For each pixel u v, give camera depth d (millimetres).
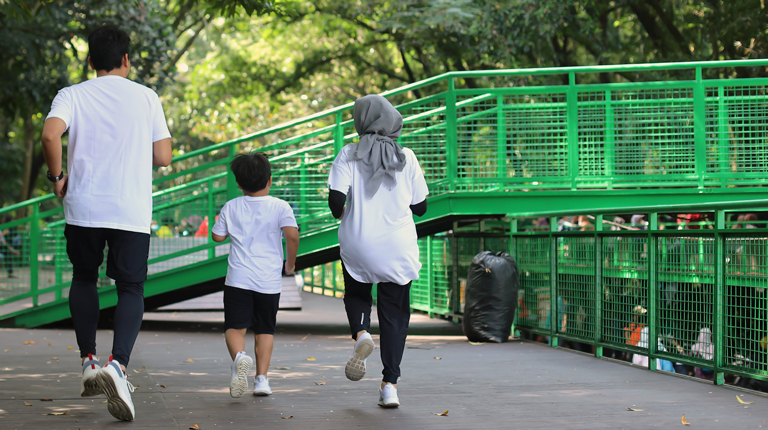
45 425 4008
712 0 14328
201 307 12953
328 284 17719
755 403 4766
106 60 4184
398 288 4547
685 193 8867
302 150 9109
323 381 5555
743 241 5281
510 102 9078
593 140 8938
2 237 9586
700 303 5719
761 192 8828
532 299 8398
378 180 4441
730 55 14742
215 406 4590
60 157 3980
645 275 6375
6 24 14062
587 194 8891
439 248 11352
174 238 9281
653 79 16516
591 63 18859
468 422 4184
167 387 5270
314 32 22062
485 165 8930
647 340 6270
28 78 15148
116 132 4086
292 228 4953
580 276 7367
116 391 3854
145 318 11406
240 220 4930
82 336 4168
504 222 10078
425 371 6082
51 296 14109
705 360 5641
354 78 22734
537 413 4441
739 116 8852
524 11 14625
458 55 17203
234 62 22938
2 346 7645
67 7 13320
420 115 8977
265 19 21219
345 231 4480
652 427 4082
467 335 8281
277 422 4156
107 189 4051
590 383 5520
